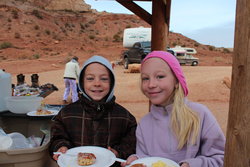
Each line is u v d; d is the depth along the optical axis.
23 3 68.44
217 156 1.66
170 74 1.74
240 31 1.12
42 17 60.91
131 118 2.28
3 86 2.99
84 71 2.16
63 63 27.30
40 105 3.09
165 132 1.80
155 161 1.64
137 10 4.29
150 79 1.75
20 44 43.03
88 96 2.17
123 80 14.09
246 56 1.11
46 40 48.19
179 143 1.71
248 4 1.09
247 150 1.15
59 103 9.11
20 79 6.79
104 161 1.73
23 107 2.84
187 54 25.45
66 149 1.92
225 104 8.97
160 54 1.77
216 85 10.69
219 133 1.72
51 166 2.32
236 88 1.16
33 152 2.02
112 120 2.17
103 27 72.50
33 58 33.09
